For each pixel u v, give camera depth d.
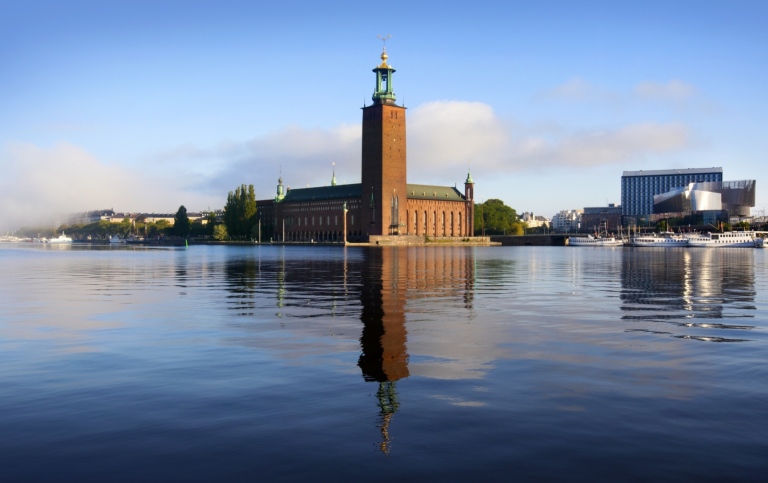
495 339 23.19
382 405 14.90
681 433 13.09
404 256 119.88
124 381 17.11
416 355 20.30
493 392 15.97
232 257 115.19
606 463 11.66
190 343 22.42
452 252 153.50
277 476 11.18
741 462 11.70
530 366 18.75
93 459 11.87
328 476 11.18
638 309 32.38
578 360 19.59
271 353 20.62
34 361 19.61
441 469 11.44
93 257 117.19
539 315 29.86
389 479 11.05
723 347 21.75
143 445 12.50
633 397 15.55
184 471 11.38
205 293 40.97
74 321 27.95
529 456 11.97
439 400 15.28
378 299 37.03
